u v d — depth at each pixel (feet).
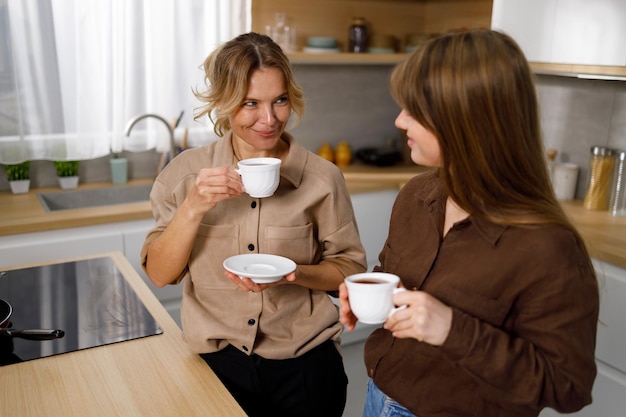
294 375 4.78
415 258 3.82
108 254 6.84
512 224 3.21
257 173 4.12
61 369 4.34
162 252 4.47
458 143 3.11
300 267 4.55
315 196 4.76
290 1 10.62
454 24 11.32
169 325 5.11
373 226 10.10
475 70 3.00
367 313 3.18
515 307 3.34
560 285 3.07
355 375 9.86
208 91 4.48
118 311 5.34
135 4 9.12
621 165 8.47
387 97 12.04
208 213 4.72
